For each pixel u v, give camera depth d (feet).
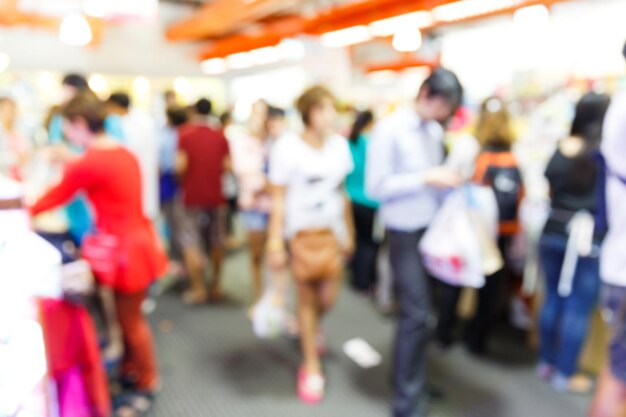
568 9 15.94
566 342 7.66
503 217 7.97
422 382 6.81
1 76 25.71
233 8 20.84
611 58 14.62
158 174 12.57
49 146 7.76
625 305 4.45
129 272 6.52
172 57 33.96
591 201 7.00
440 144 6.55
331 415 7.25
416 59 25.88
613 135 4.50
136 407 7.34
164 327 10.37
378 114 18.86
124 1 15.25
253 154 9.90
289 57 30.50
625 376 4.38
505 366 8.57
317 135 6.98
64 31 17.54
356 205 11.48
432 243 6.20
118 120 9.34
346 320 10.63
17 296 2.48
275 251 7.37
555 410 7.31
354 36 19.69
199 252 11.57
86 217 7.56
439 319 9.01
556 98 10.93
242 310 11.24
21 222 2.96
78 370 5.08
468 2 13.15
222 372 8.55
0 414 2.03
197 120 10.80
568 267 7.32
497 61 20.33
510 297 9.95
